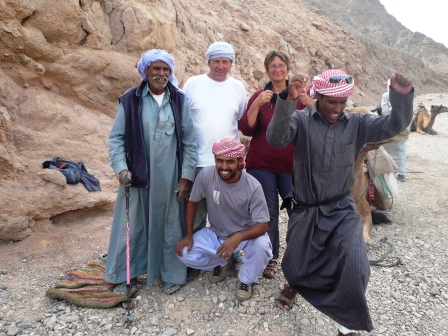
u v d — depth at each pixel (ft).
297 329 10.64
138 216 11.60
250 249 11.27
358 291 8.95
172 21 25.49
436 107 44.37
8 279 12.55
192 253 11.75
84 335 10.34
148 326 10.72
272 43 54.44
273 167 12.73
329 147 9.55
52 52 19.01
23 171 15.15
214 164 12.44
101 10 21.48
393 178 17.57
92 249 14.43
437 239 16.16
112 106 21.36
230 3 56.70
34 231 15.01
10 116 16.69
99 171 18.25
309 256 9.98
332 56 74.49
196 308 11.36
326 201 9.95
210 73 12.67
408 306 11.78
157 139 11.15
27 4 17.70
